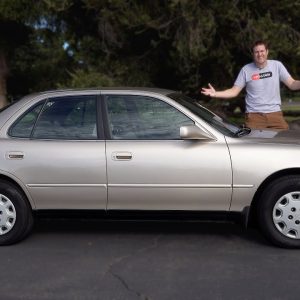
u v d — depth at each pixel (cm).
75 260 487
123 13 1292
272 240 502
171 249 513
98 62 1448
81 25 1531
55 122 531
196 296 397
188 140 505
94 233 573
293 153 492
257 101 689
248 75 692
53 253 509
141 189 505
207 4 1288
